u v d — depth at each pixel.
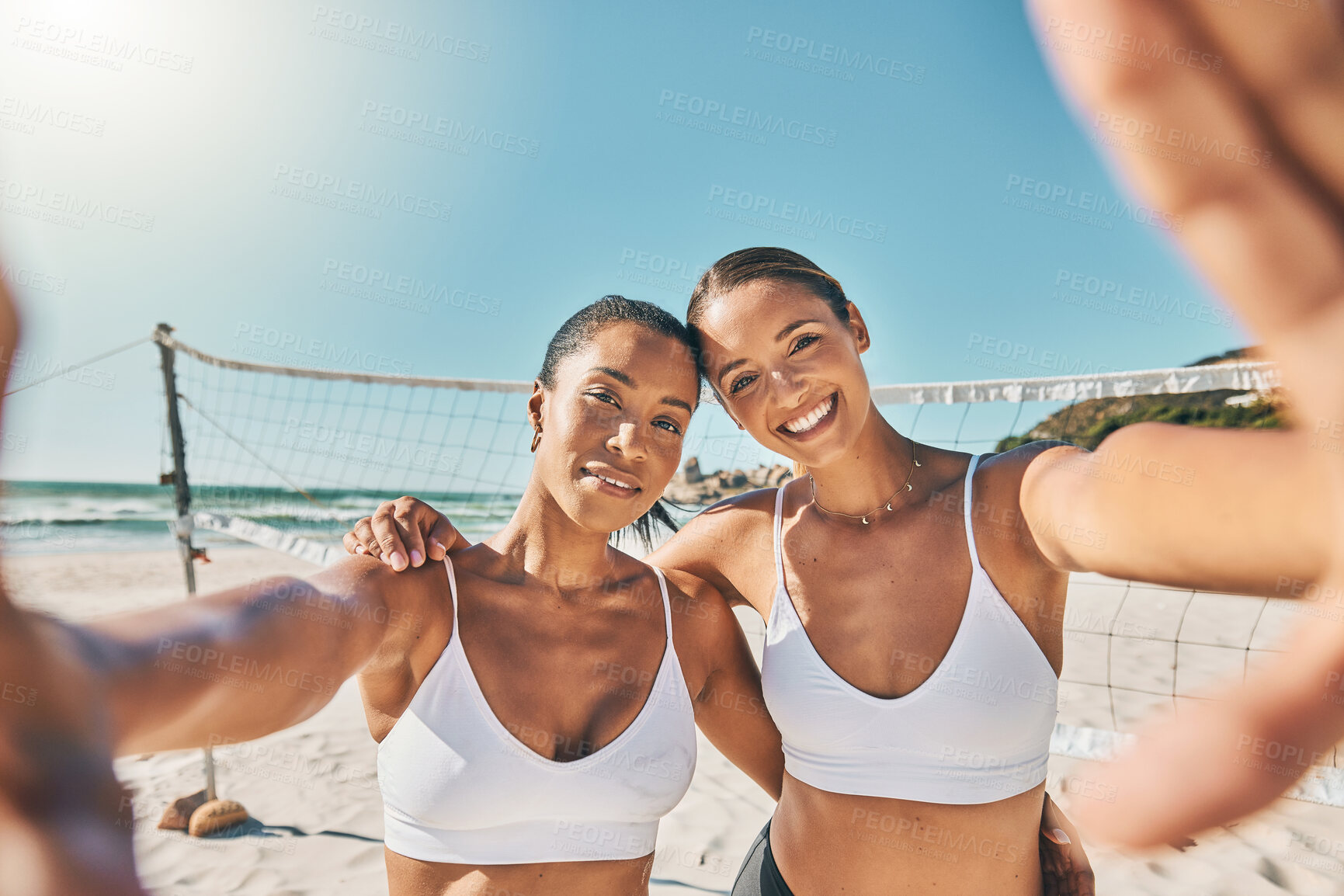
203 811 3.79
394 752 1.63
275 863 3.48
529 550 1.79
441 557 1.72
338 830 3.81
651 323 1.74
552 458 1.71
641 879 1.68
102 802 0.42
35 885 0.37
